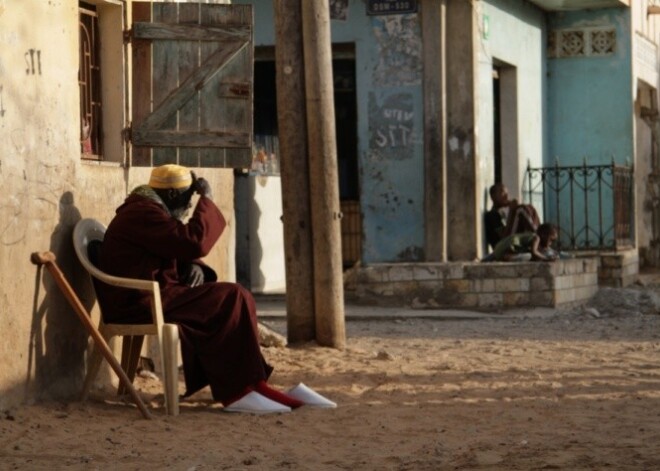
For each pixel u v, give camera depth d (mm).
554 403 11180
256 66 25641
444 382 12414
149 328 10461
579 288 21812
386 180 22500
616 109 27766
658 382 12469
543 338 16812
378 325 18781
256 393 10711
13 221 10125
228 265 14312
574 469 8062
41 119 10547
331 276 14508
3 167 9984
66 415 10141
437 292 20625
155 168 11102
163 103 12164
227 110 12297
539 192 26875
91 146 11859
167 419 10242
